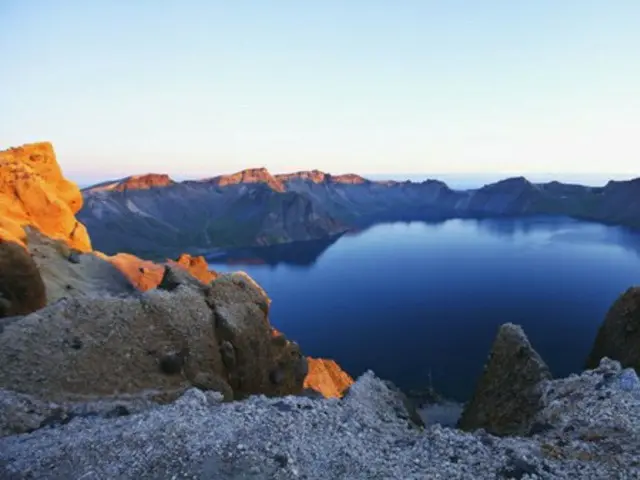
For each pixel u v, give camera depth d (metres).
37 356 27.09
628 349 33.56
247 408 17.67
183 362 31.50
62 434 16.00
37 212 77.88
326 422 16.81
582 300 153.50
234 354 35.25
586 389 20.19
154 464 12.95
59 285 58.84
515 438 16.12
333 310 154.38
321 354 109.19
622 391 18.89
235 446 13.95
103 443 14.37
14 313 44.03
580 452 14.25
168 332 32.84
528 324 126.06
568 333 116.19
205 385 30.73
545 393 23.02
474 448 14.67
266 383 38.00
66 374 26.77
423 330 127.00
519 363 28.11
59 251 70.69
